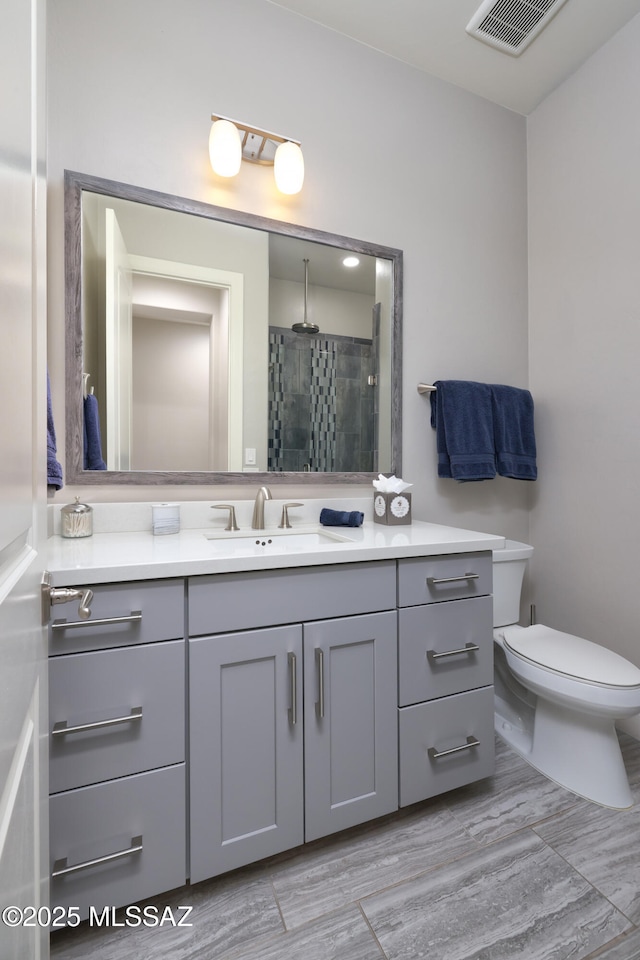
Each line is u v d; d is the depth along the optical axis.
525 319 2.18
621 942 0.93
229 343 1.55
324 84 1.70
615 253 1.80
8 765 0.46
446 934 0.95
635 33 1.69
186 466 1.50
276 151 1.56
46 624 0.68
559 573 2.04
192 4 1.50
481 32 1.72
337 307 1.72
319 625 1.10
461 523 2.01
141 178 1.43
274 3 1.61
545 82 1.98
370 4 1.61
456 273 1.98
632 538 1.75
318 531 1.56
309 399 1.67
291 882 1.08
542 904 1.01
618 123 1.77
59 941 0.95
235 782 1.01
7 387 0.46
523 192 2.17
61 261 1.33
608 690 1.27
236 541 1.42
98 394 1.40
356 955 0.91
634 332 1.73
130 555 1.02
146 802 0.93
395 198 1.84
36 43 0.61
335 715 1.13
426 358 1.91
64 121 1.34
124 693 0.92
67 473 1.35
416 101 1.88
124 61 1.41
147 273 1.45
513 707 1.75
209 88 1.52
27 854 0.54
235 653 1.01
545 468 2.11
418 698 1.24
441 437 1.86
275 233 1.61
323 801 1.11
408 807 1.33
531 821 1.27
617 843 1.19
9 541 0.46
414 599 1.23
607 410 1.83
